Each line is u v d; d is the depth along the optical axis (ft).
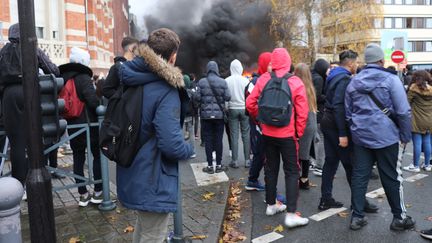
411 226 13.89
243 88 22.53
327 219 15.14
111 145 8.60
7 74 13.33
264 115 13.80
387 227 14.19
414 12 201.16
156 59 8.29
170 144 8.23
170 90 8.50
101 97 18.22
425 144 22.53
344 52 15.24
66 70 14.87
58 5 46.91
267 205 16.12
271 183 15.39
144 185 8.52
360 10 100.53
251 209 16.40
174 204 8.82
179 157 8.48
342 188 19.22
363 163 13.84
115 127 8.55
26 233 13.01
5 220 8.16
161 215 8.96
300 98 13.74
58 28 47.09
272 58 14.35
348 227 14.28
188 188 18.71
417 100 21.93
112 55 81.46
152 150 8.58
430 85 21.71
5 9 38.22
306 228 14.32
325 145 15.93
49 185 9.77
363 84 13.21
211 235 13.09
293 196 14.26
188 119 30.63
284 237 13.57
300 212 15.94
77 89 14.80
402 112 12.80
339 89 14.52
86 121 15.42
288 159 14.19
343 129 14.53
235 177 21.43
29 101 9.45
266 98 13.83
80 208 15.53
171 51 8.77
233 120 23.06
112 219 14.32
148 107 8.42
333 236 13.53
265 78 15.11
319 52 105.29
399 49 50.57
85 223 13.98
